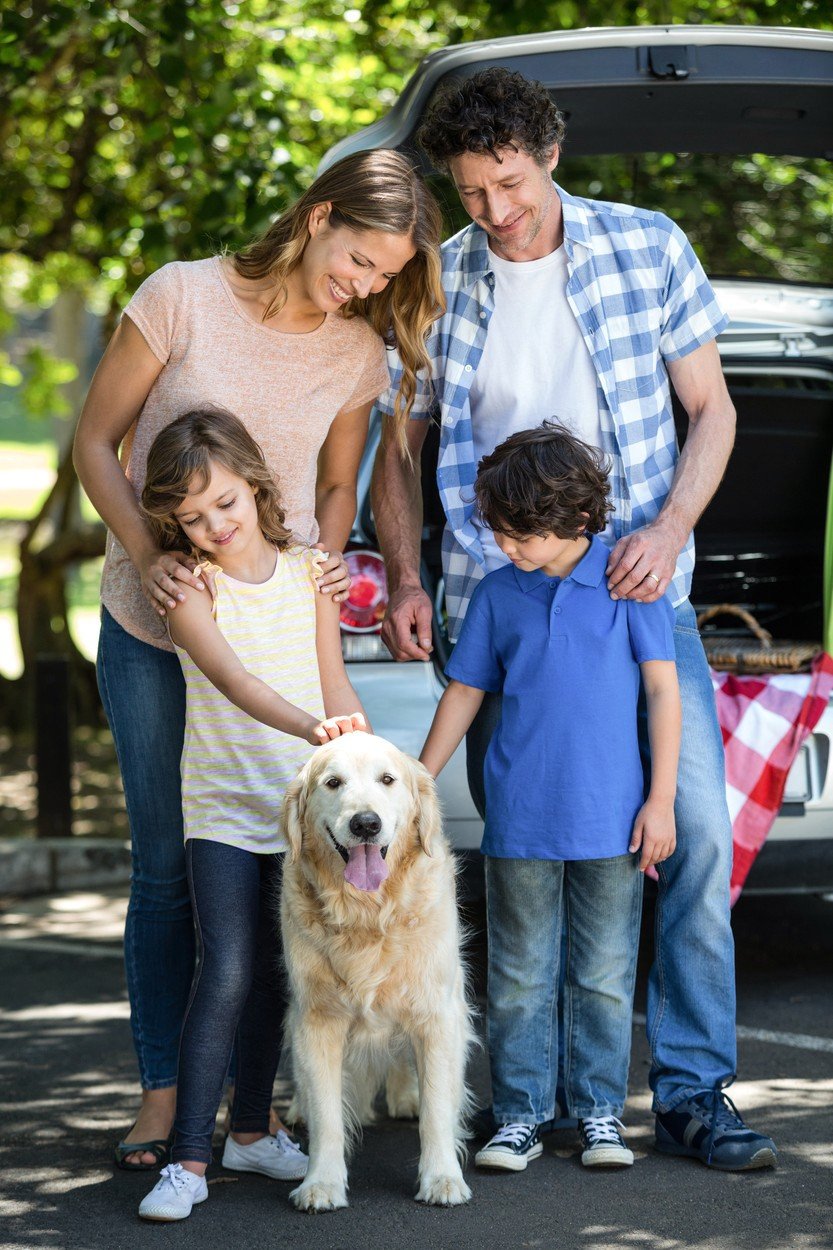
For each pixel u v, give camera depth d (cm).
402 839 334
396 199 334
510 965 364
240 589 344
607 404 371
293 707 334
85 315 2041
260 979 361
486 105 344
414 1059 390
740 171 506
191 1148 340
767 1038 452
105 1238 324
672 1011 372
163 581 336
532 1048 365
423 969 339
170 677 364
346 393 369
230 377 352
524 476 342
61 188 997
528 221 357
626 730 356
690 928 367
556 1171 357
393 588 399
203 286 348
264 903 361
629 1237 316
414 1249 314
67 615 1112
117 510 351
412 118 432
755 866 449
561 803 351
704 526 591
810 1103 396
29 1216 338
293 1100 400
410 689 447
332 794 323
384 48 884
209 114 714
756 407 562
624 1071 368
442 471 386
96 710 1118
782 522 591
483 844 364
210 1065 340
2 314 1538
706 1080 367
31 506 2991
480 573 388
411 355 366
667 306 375
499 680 369
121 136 982
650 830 352
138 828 369
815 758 450
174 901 371
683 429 562
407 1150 377
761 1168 353
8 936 627
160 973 372
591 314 369
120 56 724
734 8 750
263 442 359
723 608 546
